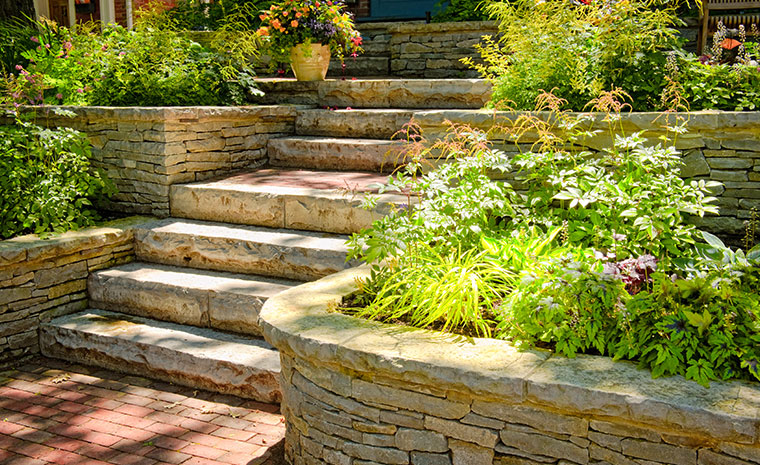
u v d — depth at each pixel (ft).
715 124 13.60
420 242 12.57
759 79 15.76
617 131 14.40
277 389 13.48
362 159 20.25
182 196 18.70
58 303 16.72
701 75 15.94
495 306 11.41
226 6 30.76
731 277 10.17
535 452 9.25
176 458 11.83
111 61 21.74
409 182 13.57
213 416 13.28
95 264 17.40
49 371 15.52
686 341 9.16
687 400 8.32
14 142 18.40
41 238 16.80
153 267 17.56
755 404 8.22
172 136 18.80
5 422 13.17
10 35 25.76
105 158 19.83
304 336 10.52
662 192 12.77
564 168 13.84
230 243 16.66
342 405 10.50
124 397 14.15
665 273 11.34
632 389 8.62
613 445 8.79
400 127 20.97
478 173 13.89
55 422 13.16
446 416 9.73
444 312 10.89
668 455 8.52
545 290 10.39
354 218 16.34
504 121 15.23
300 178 19.49
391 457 10.25
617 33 16.14
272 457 11.85
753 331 9.46
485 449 9.57
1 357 15.80
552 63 16.06
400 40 28.17
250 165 21.30
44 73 23.17
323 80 24.20
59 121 20.33
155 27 22.84
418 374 9.55
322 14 24.11
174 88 21.34
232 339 15.03
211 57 22.77
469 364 9.43
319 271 15.56
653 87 15.58
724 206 13.85
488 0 18.45
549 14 17.26
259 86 24.67
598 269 10.84
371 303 11.82
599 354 9.94
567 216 13.62
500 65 17.29
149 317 16.43
